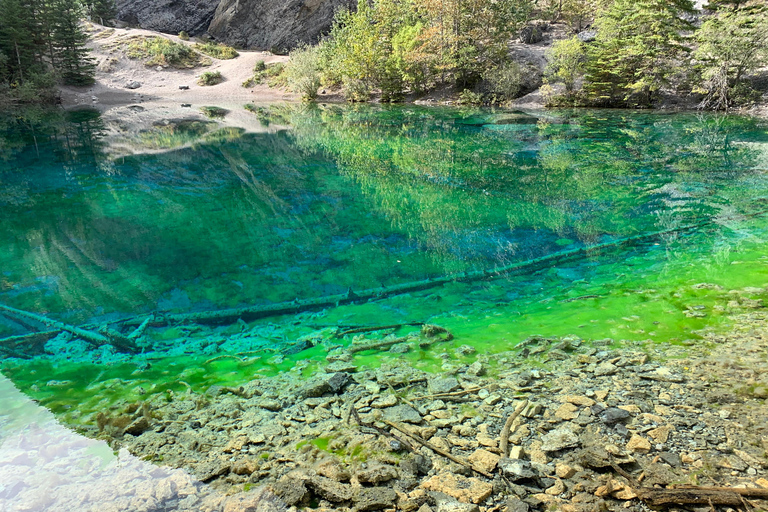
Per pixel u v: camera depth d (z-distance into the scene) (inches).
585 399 116.9
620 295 186.2
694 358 134.6
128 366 148.9
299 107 1021.2
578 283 202.8
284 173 435.5
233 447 103.9
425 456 98.5
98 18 1678.2
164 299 201.3
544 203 330.6
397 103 1085.1
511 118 775.1
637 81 869.2
